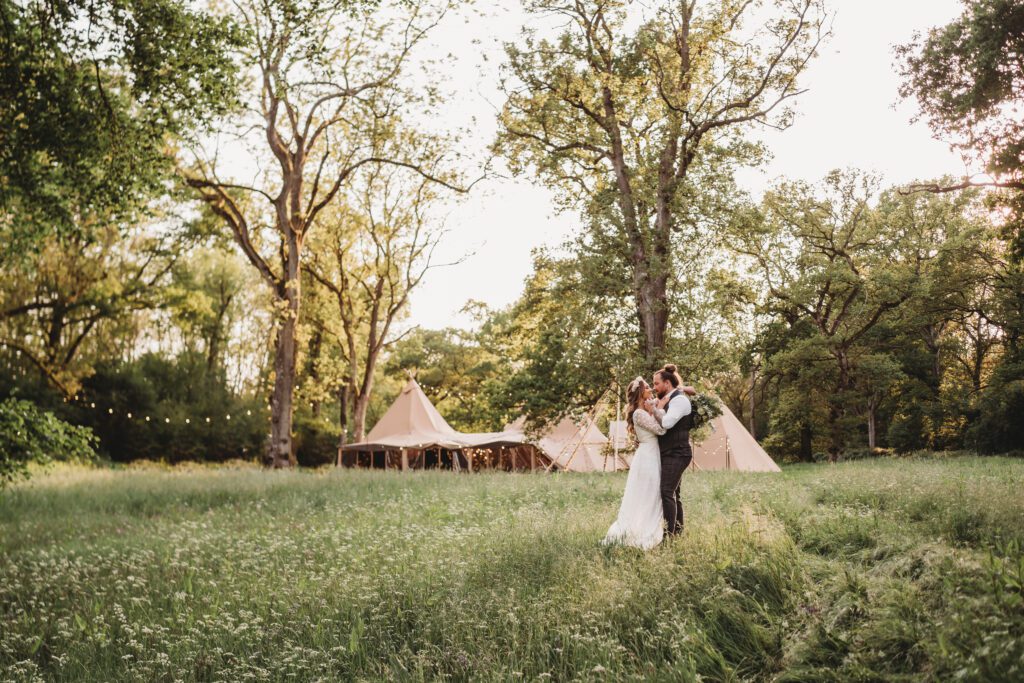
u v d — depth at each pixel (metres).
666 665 4.78
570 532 8.30
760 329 45.09
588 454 30.66
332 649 5.46
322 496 14.71
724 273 25.09
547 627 5.52
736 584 5.86
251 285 51.69
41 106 11.68
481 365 59.84
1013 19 22.00
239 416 49.81
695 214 22.89
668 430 8.05
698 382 22.80
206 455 47.66
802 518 8.25
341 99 29.70
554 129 25.22
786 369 43.81
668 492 7.92
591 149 25.25
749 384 59.56
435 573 6.89
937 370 49.44
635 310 23.58
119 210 13.06
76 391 40.75
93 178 12.55
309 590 6.91
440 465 34.62
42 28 11.56
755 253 39.59
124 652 5.79
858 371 42.12
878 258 40.88
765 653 4.96
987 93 22.53
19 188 12.11
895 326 44.75
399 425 37.50
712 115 24.70
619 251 23.19
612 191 23.61
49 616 6.70
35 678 5.29
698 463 25.48
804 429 45.41
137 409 44.59
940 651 4.21
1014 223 25.66
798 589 5.60
